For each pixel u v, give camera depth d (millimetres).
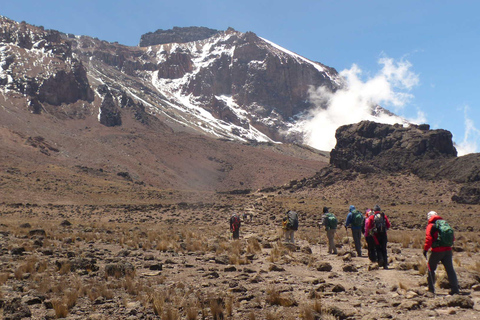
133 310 8188
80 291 9648
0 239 19500
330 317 7473
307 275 11992
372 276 11656
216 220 43469
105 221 43562
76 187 97188
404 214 45688
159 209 60812
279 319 7539
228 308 8031
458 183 69438
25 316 7895
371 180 79562
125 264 12344
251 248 17703
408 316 7473
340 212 47375
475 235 25328
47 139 183875
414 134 87875
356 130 94625
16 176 99500
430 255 9406
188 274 12141
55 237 21953
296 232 26906
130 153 196250
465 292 9234
